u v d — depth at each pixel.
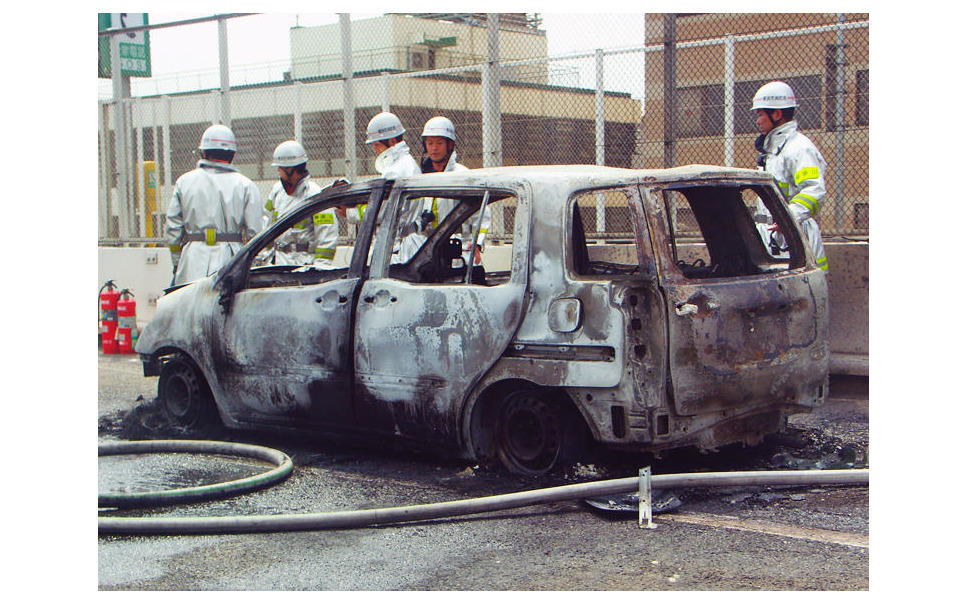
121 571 4.29
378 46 19.70
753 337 5.34
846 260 7.93
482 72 10.52
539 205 5.32
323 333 6.08
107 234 14.15
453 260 6.70
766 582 4.00
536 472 5.44
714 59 10.90
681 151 10.86
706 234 6.24
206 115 12.95
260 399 6.43
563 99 10.15
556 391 5.34
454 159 8.34
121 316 11.51
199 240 8.77
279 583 4.12
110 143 14.12
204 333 6.72
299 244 8.67
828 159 10.56
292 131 12.71
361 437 6.04
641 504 4.84
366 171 11.90
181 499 5.29
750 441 5.54
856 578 4.03
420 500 5.27
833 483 5.22
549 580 4.08
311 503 5.29
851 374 7.88
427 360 5.64
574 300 5.13
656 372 5.02
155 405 7.50
